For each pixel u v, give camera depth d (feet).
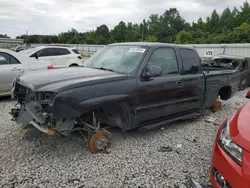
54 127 10.21
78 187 9.12
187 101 15.62
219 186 7.73
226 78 19.39
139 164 10.96
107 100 11.00
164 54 14.37
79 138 12.25
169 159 11.55
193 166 10.97
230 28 231.71
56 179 9.55
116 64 13.62
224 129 8.59
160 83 13.46
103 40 254.27
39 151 11.84
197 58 16.70
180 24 287.89
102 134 11.95
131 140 13.65
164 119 14.66
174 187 9.34
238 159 7.17
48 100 9.93
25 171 10.02
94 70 13.05
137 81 12.39
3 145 12.33
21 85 12.10
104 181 9.57
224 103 24.82
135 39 275.39
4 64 21.88
